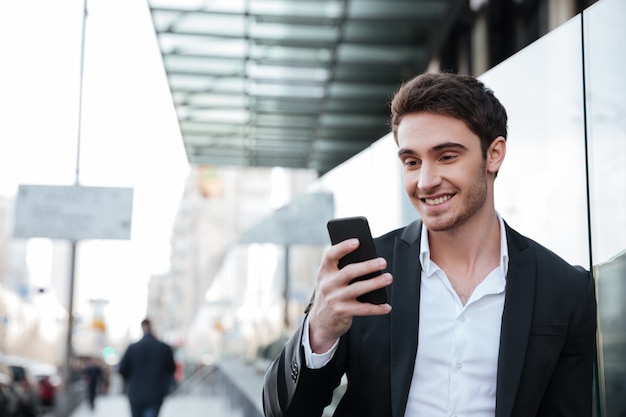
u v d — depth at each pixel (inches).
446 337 60.8
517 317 59.5
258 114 499.2
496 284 61.0
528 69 102.7
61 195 472.1
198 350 2331.4
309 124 524.4
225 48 383.6
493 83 112.0
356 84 438.0
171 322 3752.5
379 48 388.5
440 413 59.9
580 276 61.9
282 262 697.6
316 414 61.2
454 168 59.7
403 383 59.6
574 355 61.2
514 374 58.5
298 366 58.7
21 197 472.4
